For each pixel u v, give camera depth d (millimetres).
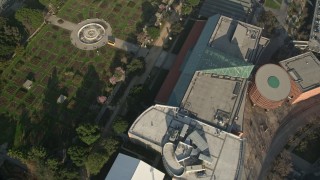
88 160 137750
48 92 165750
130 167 136375
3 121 157625
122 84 167625
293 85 160250
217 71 153875
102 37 182750
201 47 162500
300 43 181500
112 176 134375
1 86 166875
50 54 177125
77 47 179625
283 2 198375
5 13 189000
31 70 171750
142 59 168250
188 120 144125
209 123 145250
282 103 165000
